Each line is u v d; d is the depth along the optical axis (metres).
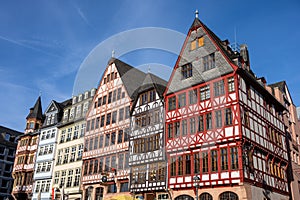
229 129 17.59
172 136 18.98
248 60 23.91
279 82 28.38
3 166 39.25
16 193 31.38
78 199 24.06
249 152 17.75
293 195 22.66
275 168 21.14
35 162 31.38
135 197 18.55
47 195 28.17
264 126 20.61
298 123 28.73
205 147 18.23
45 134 32.03
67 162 27.80
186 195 18.38
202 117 18.83
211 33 21.62
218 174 17.33
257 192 17.47
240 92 18.31
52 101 33.09
